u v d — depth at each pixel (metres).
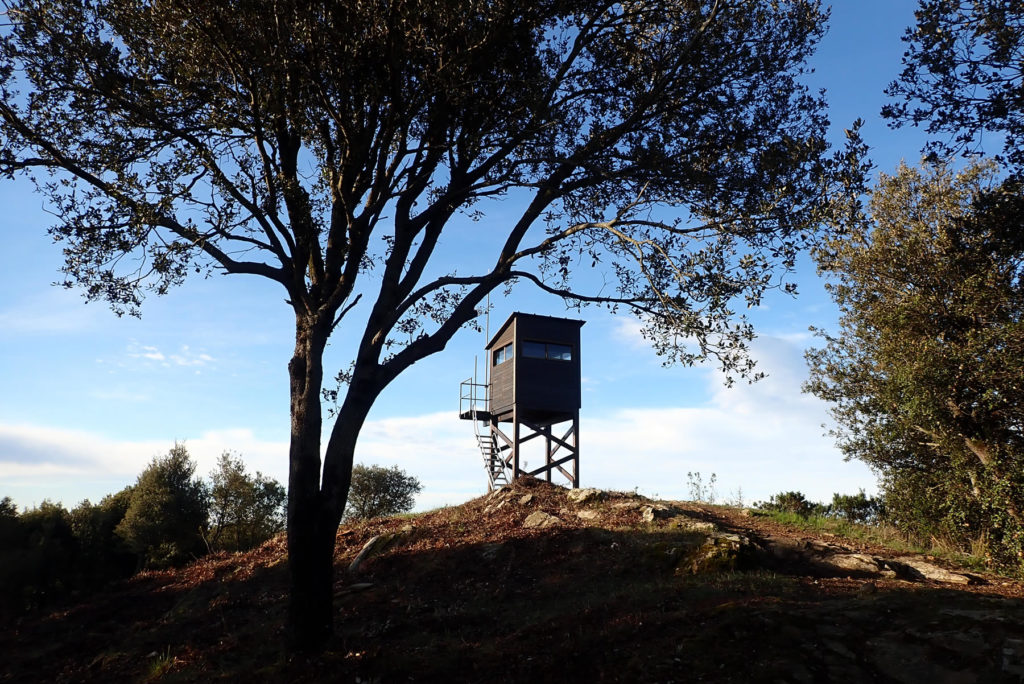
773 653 7.66
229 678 8.79
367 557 17.45
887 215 21.89
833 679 7.02
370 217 10.98
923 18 12.01
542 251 11.95
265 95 10.45
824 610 8.95
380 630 11.18
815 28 11.07
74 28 10.10
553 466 25.20
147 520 31.88
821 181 9.78
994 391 16.98
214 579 17.88
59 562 29.94
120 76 10.40
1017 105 11.75
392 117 10.62
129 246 10.34
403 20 9.87
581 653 8.35
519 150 11.66
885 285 21.62
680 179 10.71
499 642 9.53
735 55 11.06
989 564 15.67
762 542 15.54
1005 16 11.51
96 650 12.89
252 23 9.91
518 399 24.22
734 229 10.23
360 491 38.31
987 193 14.02
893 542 18.17
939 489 19.41
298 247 10.43
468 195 11.80
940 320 19.58
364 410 10.00
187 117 11.12
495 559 15.67
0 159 10.01
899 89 12.69
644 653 7.98
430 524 19.78
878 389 22.31
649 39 12.20
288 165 10.84
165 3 10.02
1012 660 6.93
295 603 9.16
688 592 10.56
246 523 36.62
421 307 12.94
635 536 15.57
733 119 10.96
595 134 11.71
